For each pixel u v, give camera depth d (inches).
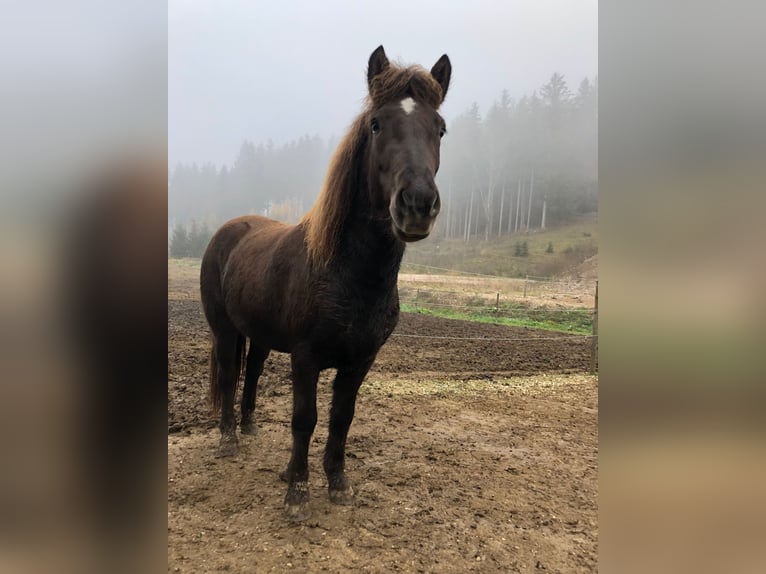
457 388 239.1
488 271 1082.7
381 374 259.0
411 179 81.9
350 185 100.3
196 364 244.2
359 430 167.9
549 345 372.2
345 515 110.0
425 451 151.5
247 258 130.6
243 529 102.5
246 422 156.0
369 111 99.7
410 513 112.7
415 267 1005.8
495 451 155.5
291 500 107.0
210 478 125.4
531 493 127.0
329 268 100.2
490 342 375.2
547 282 852.0
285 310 109.2
